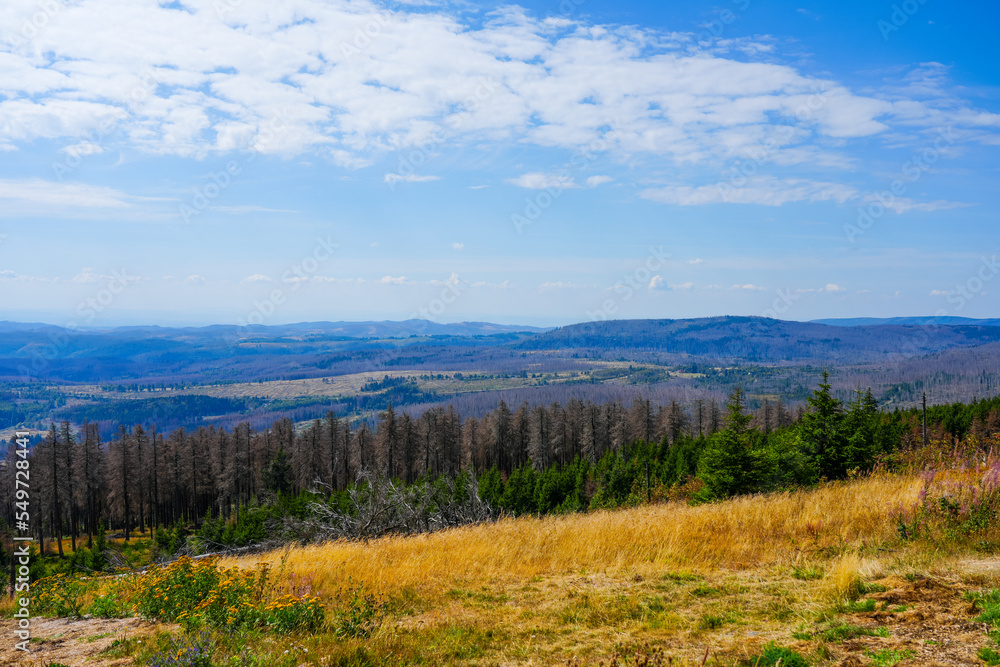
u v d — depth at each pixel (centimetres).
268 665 579
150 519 6538
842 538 875
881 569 693
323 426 6838
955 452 1343
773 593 679
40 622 905
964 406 5931
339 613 749
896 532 859
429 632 661
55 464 5056
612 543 1013
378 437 6719
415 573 959
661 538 1002
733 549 895
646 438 8181
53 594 1032
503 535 1180
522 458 8700
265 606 747
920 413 5603
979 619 510
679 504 1812
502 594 810
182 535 4003
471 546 1107
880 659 462
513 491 5141
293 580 914
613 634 603
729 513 1155
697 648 539
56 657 686
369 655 593
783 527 979
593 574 867
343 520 1995
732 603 659
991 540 758
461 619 706
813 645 505
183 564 891
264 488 6162
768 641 534
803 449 2217
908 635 503
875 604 586
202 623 728
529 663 549
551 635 620
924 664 443
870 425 2183
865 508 987
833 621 558
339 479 6881
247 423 6812
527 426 8612
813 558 806
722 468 2231
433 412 7669
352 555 1189
